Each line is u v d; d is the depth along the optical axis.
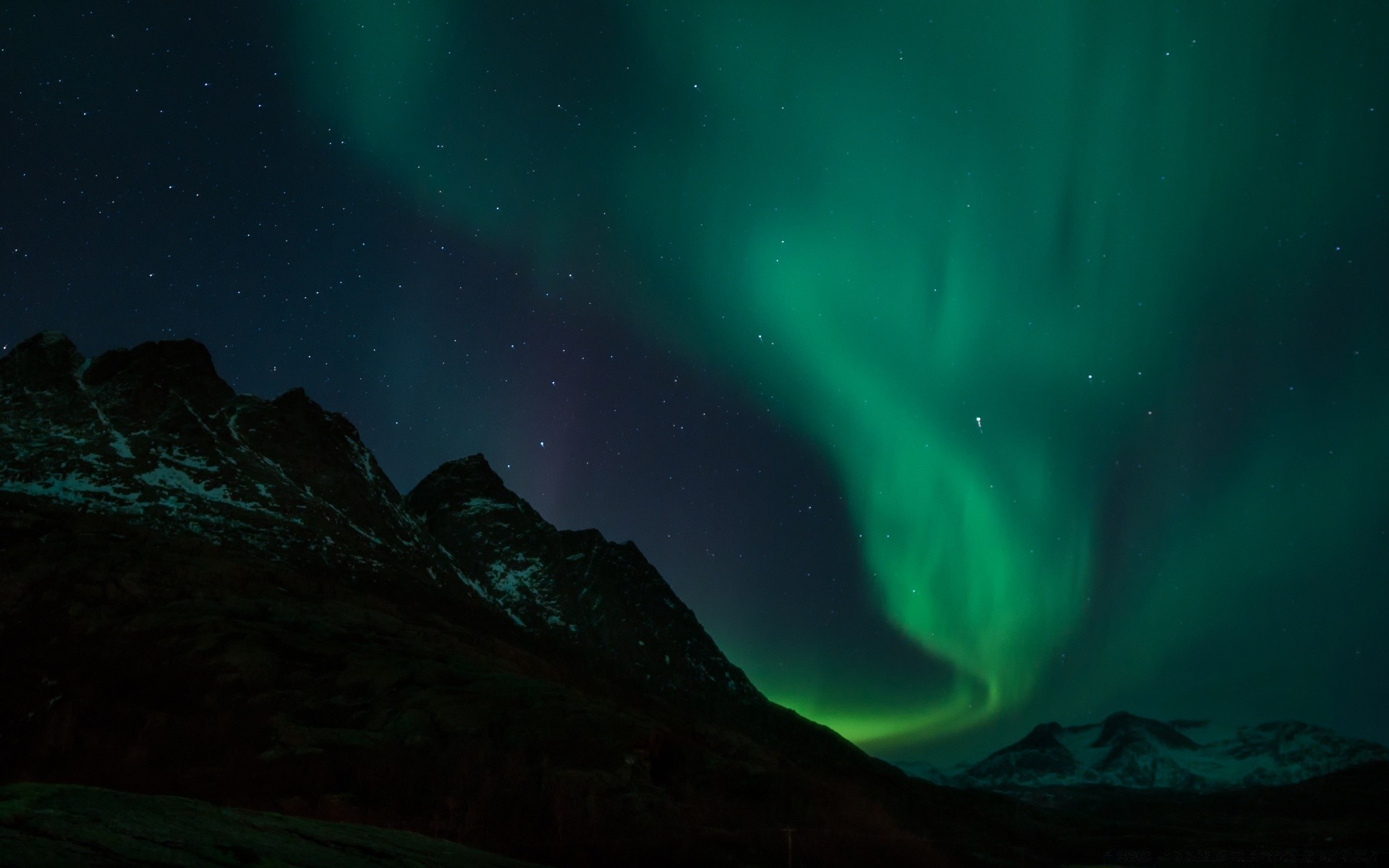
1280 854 69.50
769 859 38.44
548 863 32.38
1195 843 72.19
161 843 11.69
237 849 12.38
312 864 12.58
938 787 81.94
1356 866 64.94
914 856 47.06
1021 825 72.56
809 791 50.72
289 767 35.38
